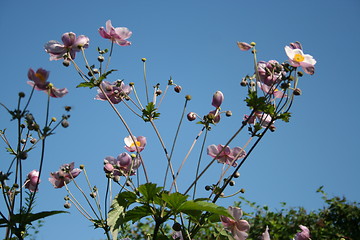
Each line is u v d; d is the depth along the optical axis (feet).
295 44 3.50
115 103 3.68
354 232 6.73
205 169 3.34
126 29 3.68
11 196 3.19
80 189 3.41
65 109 3.03
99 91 3.67
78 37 3.49
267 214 6.55
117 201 3.19
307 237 3.67
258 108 3.34
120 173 3.47
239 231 3.27
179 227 3.14
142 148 3.62
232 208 3.28
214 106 3.58
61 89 3.13
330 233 6.50
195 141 3.48
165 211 3.25
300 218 6.77
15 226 2.99
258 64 3.48
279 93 3.50
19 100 2.98
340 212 6.89
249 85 3.47
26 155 3.02
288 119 3.34
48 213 3.07
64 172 3.48
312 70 3.38
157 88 3.69
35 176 3.41
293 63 3.37
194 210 3.12
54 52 3.47
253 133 3.45
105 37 3.69
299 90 3.37
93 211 3.38
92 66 3.48
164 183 3.36
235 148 3.56
